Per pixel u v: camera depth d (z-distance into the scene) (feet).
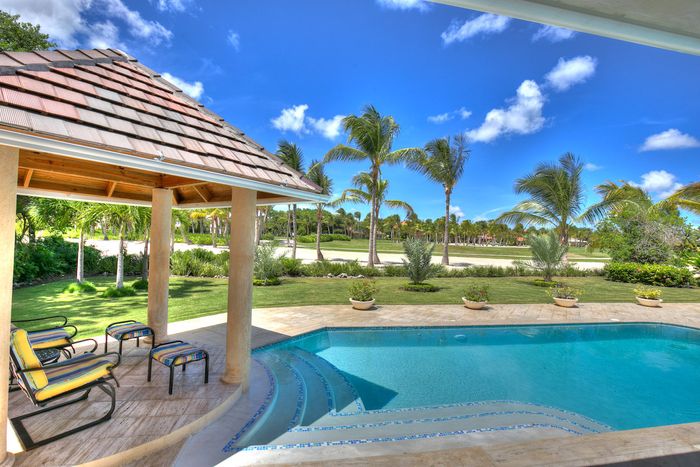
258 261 46.11
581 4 3.24
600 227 66.80
